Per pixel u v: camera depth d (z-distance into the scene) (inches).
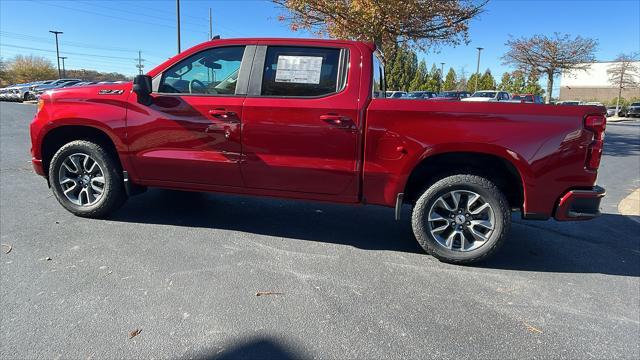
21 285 126.8
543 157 141.4
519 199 152.6
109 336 104.3
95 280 131.4
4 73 2379.4
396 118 147.4
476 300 129.3
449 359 100.8
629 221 219.3
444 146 145.3
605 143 637.9
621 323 119.5
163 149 168.7
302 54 159.0
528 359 102.3
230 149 162.1
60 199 185.0
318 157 155.3
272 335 107.3
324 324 113.0
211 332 107.6
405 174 150.0
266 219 196.9
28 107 916.0
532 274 150.0
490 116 142.6
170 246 160.1
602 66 2711.6
